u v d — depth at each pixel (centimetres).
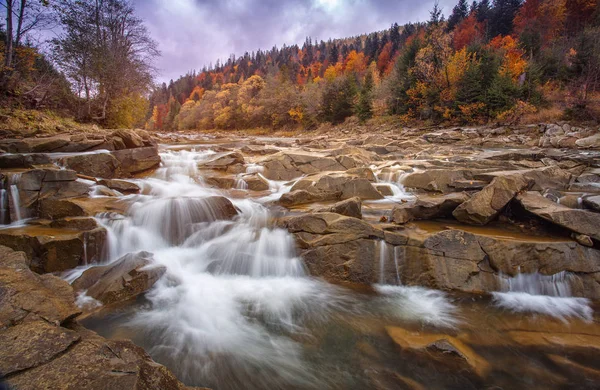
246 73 11475
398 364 414
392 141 2228
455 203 777
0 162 848
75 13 1845
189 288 601
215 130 6925
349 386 382
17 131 1205
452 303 563
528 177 847
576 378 393
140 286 559
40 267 585
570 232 638
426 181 1013
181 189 1037
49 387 227
